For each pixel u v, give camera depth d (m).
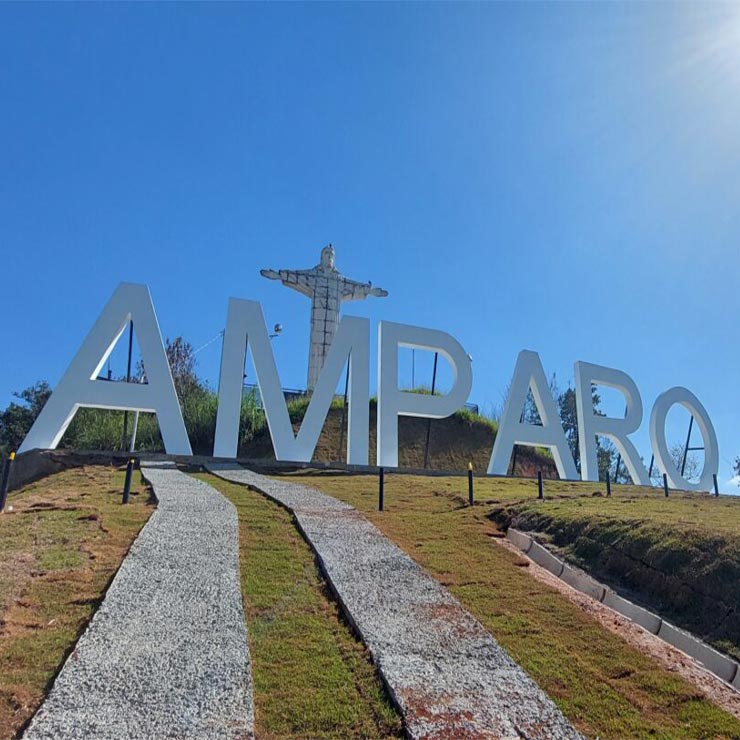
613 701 5.45
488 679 5.48
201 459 19.17
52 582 7.13
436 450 29.70
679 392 27.12
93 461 18.09
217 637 5.95
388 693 5.18
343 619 6.71
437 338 22.97
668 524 9.34
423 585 7.79
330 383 21.31
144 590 6.95
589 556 9.43
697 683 6.01
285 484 15.33
